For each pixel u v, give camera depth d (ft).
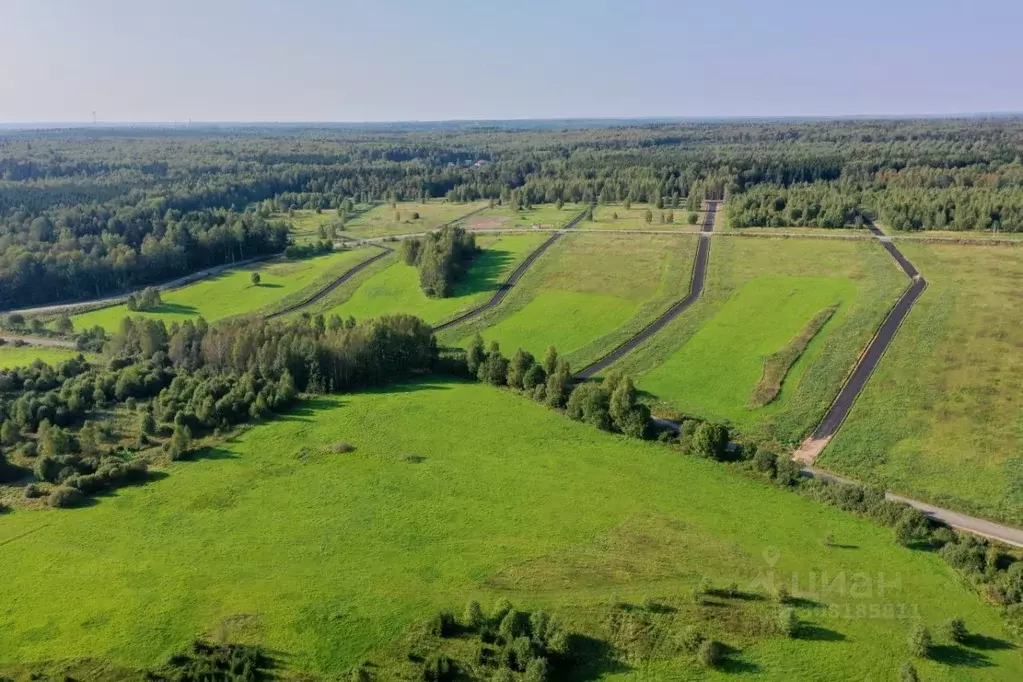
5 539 241.96
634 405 314.14
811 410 326.44
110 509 260.42
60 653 189.78
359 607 205.36
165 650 190.60
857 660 183.62
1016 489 260.21
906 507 241.14
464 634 193.98
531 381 364.38
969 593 207.51
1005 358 349.61
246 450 307.37
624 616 199.31
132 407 347.15
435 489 271.69
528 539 237.04
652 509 254.68
